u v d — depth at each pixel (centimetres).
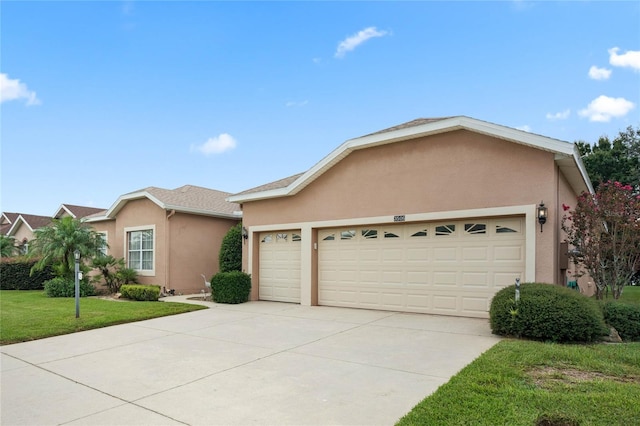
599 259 874
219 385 527
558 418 362
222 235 1798
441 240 1027
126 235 1780
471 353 653
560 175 956
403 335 797
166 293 1574
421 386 505
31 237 2667
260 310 1163
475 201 956
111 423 418
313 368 593
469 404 424
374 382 524
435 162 1020
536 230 877
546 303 713
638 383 488
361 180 1148
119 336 848
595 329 686
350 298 1181
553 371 536
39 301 1387
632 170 2402
